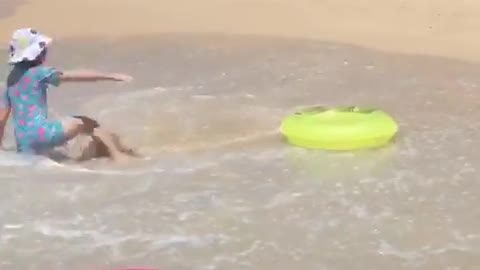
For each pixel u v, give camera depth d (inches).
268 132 258.7
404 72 325.4
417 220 193.8
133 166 231.8
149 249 181.0
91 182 219.9
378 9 435.2
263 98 295.4
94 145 238.5
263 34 398.9
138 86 313.1
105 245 183.3
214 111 281.0
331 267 171.6
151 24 428.5
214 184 217.0
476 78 314.2
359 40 380.8
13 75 239.9
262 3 464.1
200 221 194.5
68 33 412.5
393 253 177.6
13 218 198.4
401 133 253.8
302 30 403.9
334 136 236.8
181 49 374.6
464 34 380.8
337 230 188.9
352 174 221.6
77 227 192.9
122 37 402.6
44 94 240.7
